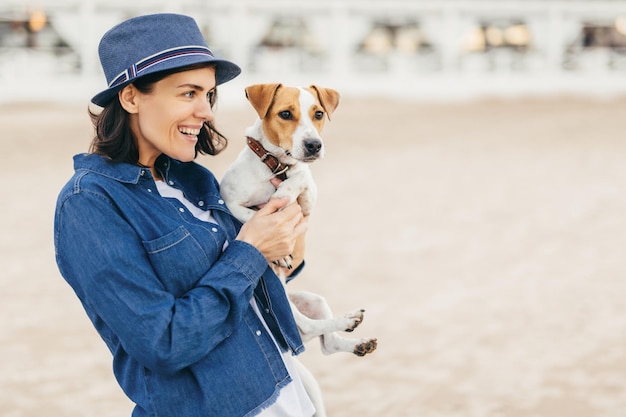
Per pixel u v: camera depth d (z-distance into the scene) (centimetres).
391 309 571
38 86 2508
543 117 2112
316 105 288
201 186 210
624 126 1864
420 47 3044
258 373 188
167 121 188
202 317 175
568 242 778
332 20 2783
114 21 2545
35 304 593
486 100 2691
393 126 1892
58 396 427
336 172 1241
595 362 461
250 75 2688
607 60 3034
